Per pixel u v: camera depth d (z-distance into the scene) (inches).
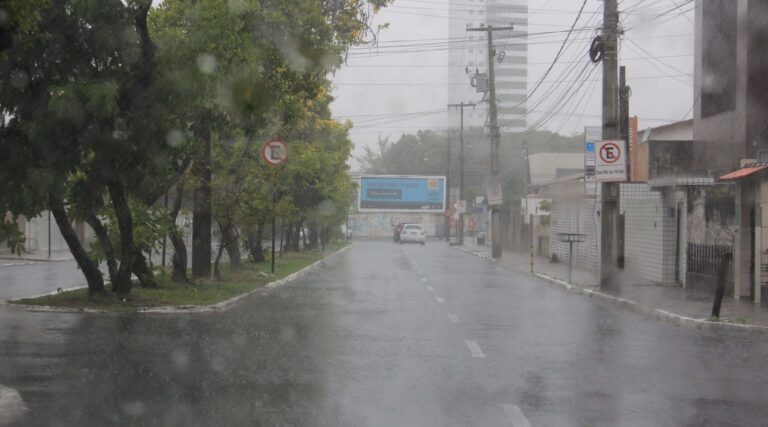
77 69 543.5
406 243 2738.7
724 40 916.0
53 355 408.5
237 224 874.8
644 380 364.2
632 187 1057.5
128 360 396.5
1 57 400.5
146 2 547.2
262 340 467.5
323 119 1282.0
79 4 517.7
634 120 1131.3
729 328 552.1
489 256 1646.2
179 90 555.2
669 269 888.3
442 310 642.8
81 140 541.0
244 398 318.3
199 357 407.2
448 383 351.6
